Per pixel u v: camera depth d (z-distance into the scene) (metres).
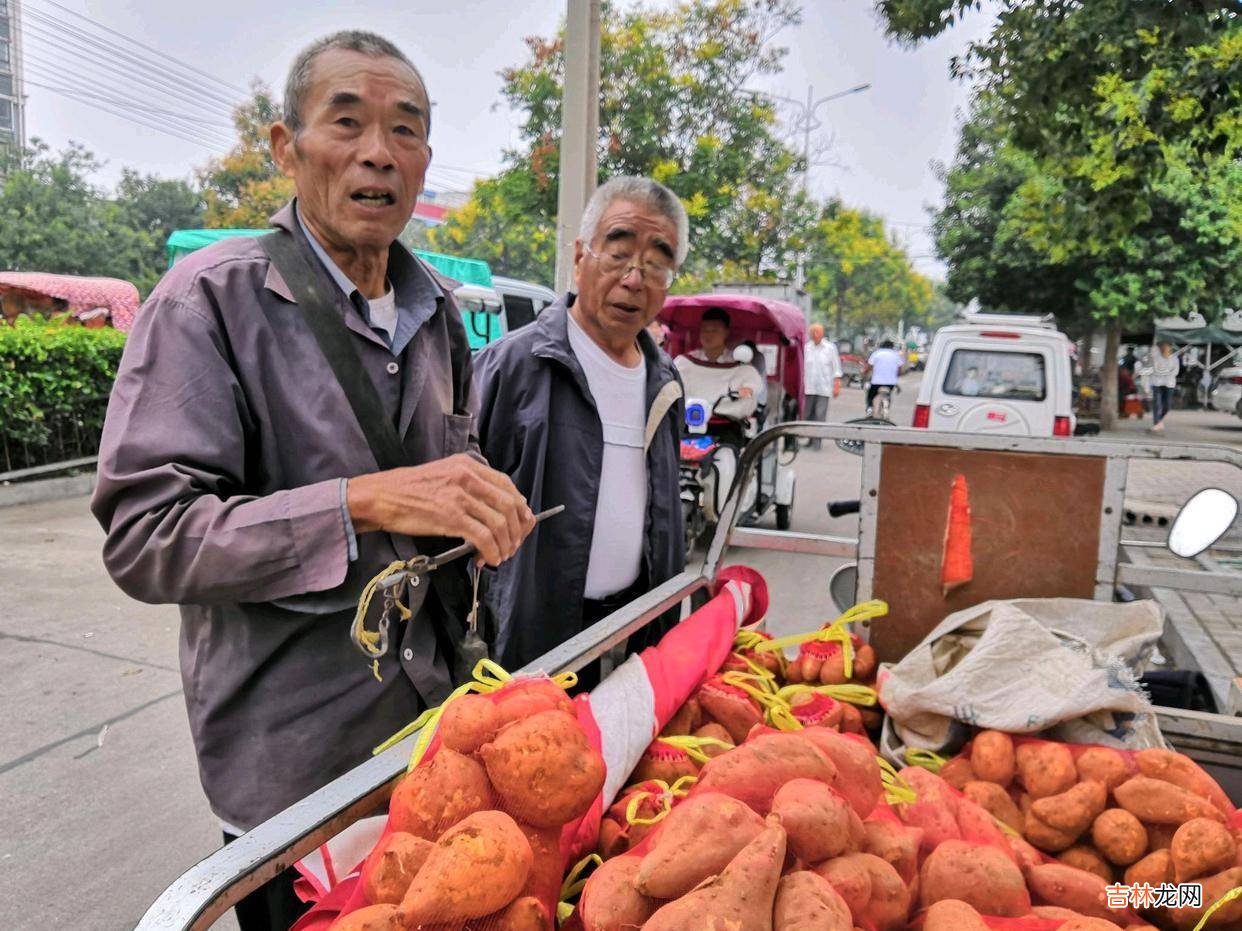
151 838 3.02
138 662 4.49
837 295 53.47
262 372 1.45
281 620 1.46
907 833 1.16
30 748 3.61
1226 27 4.88
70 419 9.16
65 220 33.91
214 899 0.80
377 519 1.31
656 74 14.01
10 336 8.38
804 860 0.98
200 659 1.51
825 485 10.73
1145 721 1.66
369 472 1.51
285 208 1.60
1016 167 17.38
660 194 2.29
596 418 2.35
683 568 2.60
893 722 1.86
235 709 1.49
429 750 1.07
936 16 5.35
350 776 1.05
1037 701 1.63
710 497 6.33
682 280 21.23
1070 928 1.03
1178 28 4.78
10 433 8.38
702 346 7.50
